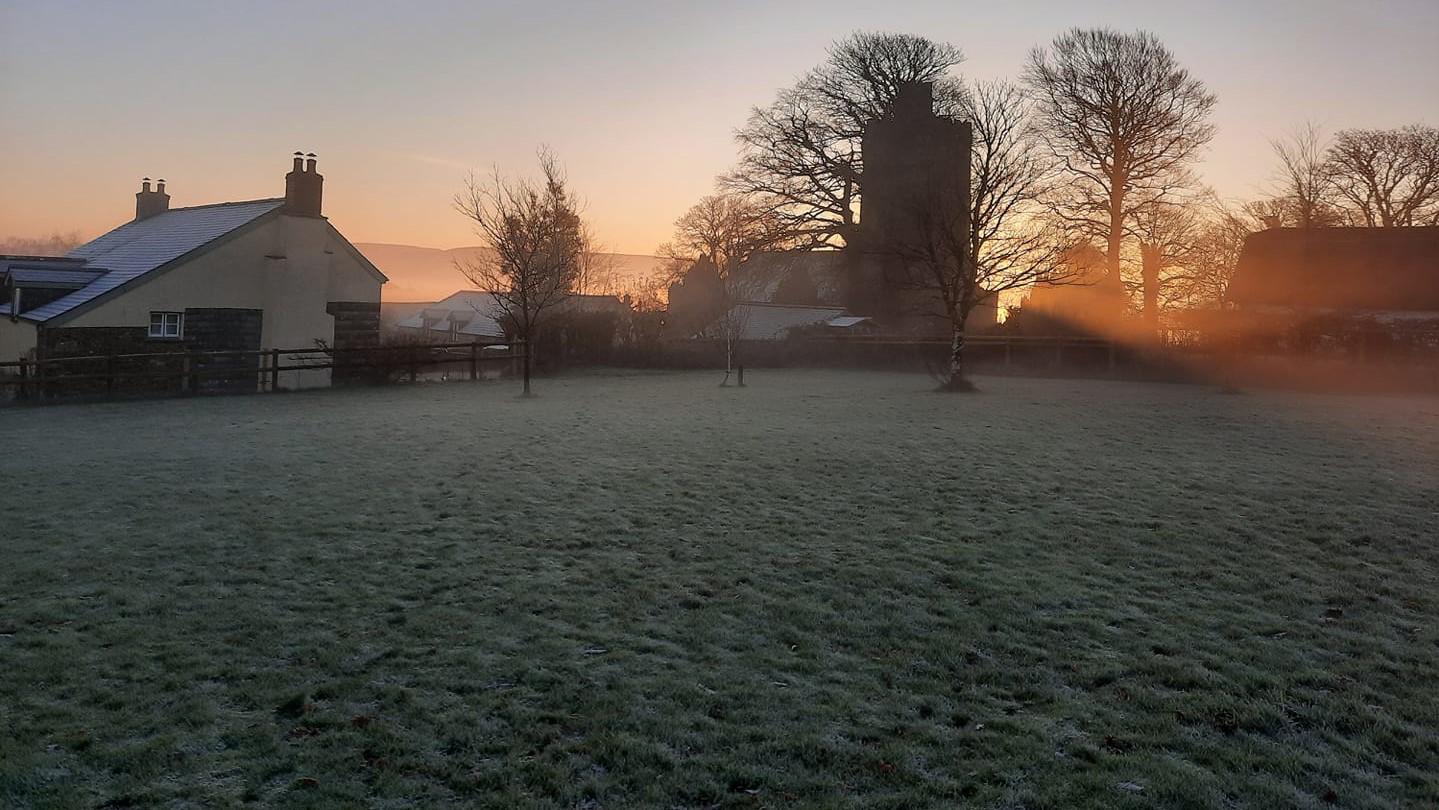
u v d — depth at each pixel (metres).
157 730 4.83
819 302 61.38
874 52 42.91
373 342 33.78
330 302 32.66
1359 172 45.03
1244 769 4.50
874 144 42.16
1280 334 29.61
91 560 7.87
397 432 16.14
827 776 4.41
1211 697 5.27
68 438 15.46
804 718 5.01
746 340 40.38
